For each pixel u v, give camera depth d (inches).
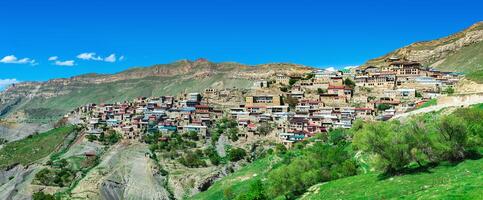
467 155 3917.3
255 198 5472.4
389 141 4060.0
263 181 7150.6
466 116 4549.7
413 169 3961.6
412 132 4133.9
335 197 3973.9
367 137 4124.0
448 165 3801.7
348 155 6353.3
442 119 3996.1
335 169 5457.7
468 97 6791.3
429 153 4010.8
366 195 3607.3
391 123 4616.1
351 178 4527.6
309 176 5196.9
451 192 2847.0
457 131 3914.9
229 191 7253.9
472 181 3006.9
